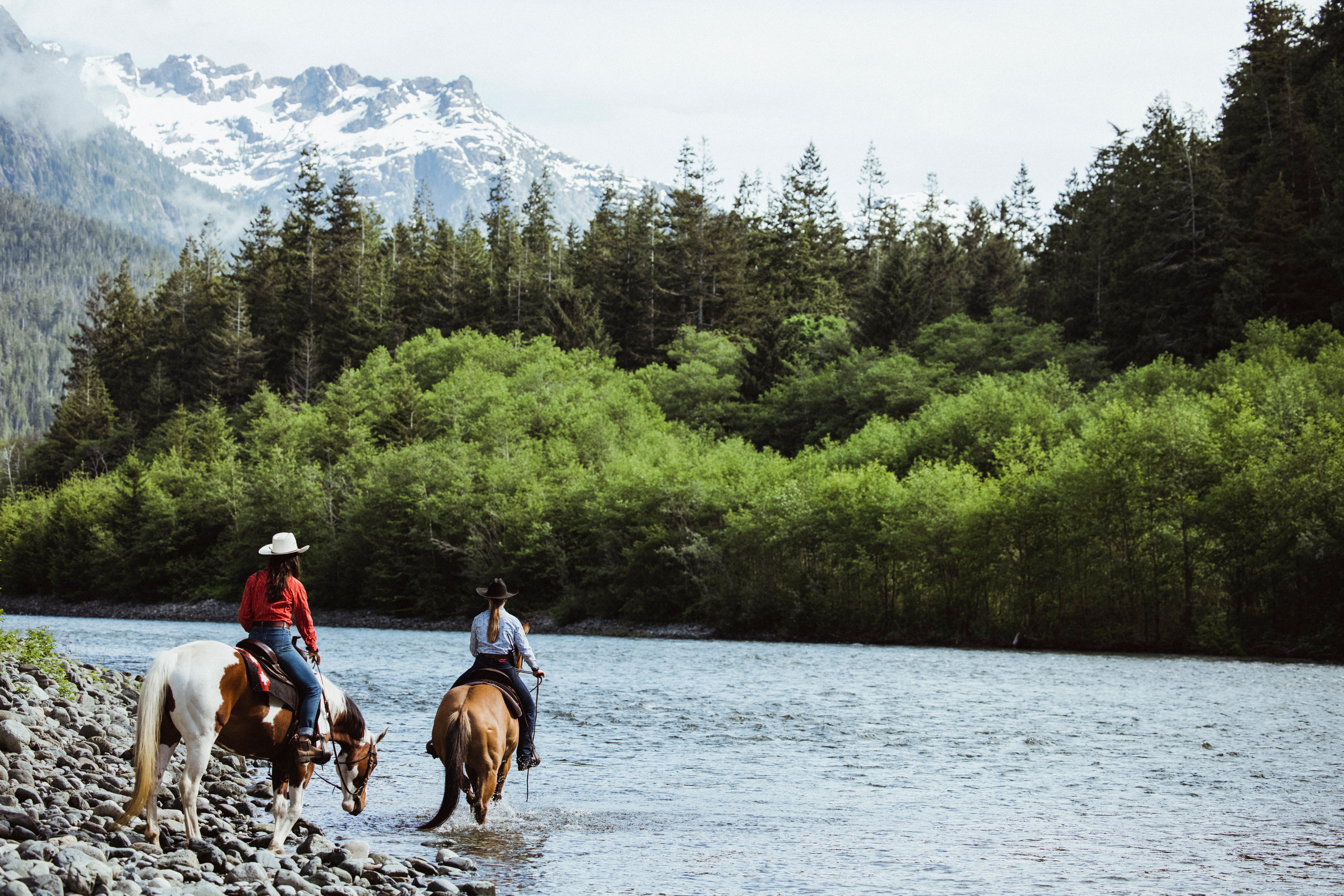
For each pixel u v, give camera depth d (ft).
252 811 42.42
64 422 449.89
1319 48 344.08
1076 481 178.19
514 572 239.50
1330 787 52.06
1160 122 384.68
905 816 45.03
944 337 322.96
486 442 282.15
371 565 262.06
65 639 159.02
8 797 32.83
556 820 43.50
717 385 336.08
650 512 226.38
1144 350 296.10
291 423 348.59
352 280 469.57
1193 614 171.22
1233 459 172.24
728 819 43.98
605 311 423.64
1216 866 36.68
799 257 456.04
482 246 529.04
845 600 200.23
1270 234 285.84
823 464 231.09
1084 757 61.11
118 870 27.25
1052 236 430.20
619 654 151.94
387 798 48.39
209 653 32.86
